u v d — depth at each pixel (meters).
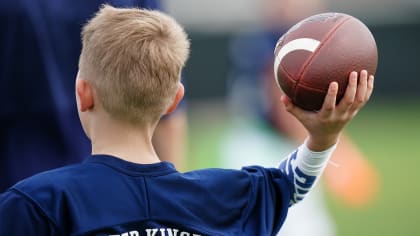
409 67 48.75
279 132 23.08
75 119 10.84
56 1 10.54
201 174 8.78
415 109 47.03
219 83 48.28
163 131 12.25
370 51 8.62
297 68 8.62
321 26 8.75
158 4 11.34
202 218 8.50
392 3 51.81
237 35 47.91
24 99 10.55
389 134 40.56
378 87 48.91
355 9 53.59
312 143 8.95
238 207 8.74
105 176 8.29
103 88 8.54
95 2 10.72
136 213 8.21
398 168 33.94
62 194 8.07
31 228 7.95
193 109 47.81
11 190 8.15
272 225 8.95
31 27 10.41
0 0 10.26
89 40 8.72
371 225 26.42
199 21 56.16
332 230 24.72
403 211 28.05
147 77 8.52
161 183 8.45
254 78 24.08
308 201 21.94
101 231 8.02
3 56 10.41
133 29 8.65
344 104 8.47
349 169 31.97
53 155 10.73
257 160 23.28
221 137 39.62
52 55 10.59
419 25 48.56
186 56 9.00
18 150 10.61
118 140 8.58
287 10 23.98
